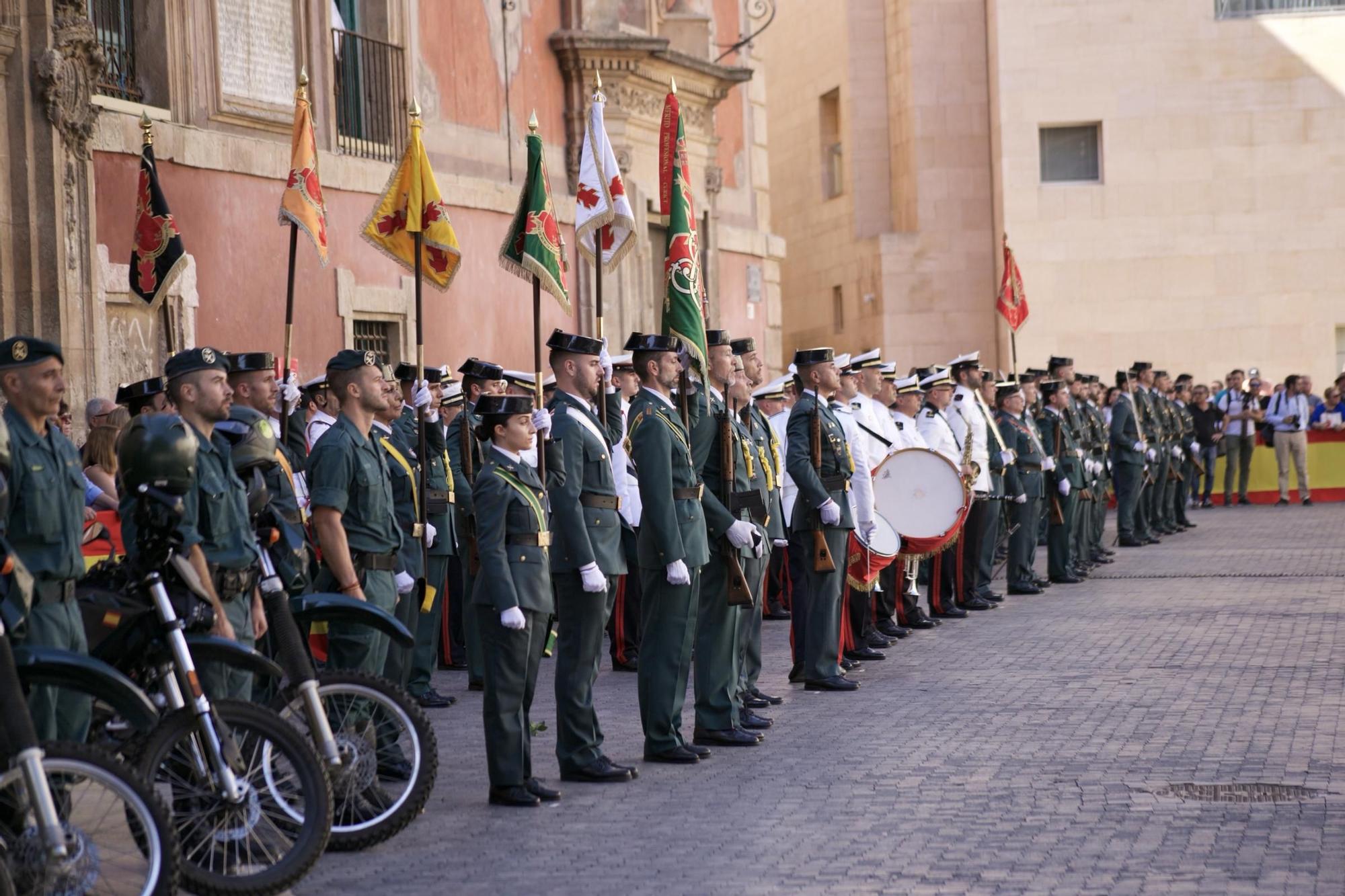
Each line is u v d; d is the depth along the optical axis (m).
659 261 23.14
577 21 21.06
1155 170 33.28
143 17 14.48
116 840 5.95
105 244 13.62
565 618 8.66
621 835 7.55
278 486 8.16
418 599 10.73
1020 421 17.30
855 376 14.03
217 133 14.89
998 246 34.00
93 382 13.24
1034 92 33.44
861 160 36.16
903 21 34.81
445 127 18.56
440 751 9.62
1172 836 7.28
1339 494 29.08
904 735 9.75
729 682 9.69
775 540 11.33
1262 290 33.16
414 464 10.29
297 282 15.92
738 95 25.70
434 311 18.03
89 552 10.00
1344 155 32.97
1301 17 32.97
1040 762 8.88
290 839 6.69
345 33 16.73
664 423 9.16
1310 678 11.32
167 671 6.67
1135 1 33.22
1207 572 18.56
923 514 14.02
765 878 6.77
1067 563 18.02
